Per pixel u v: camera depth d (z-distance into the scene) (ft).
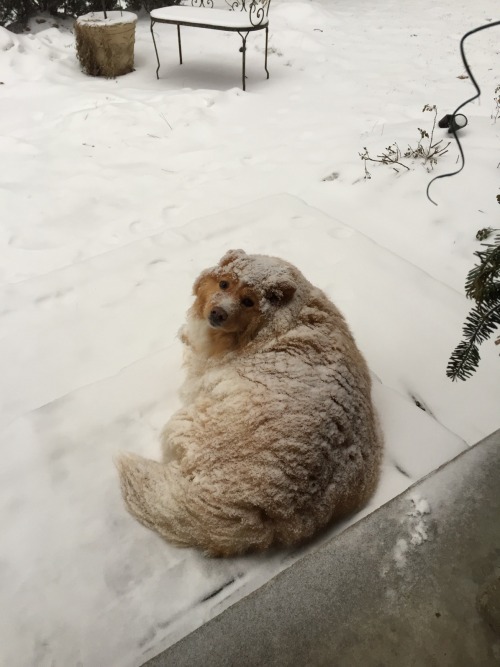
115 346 10.50
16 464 7.84
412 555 4.56
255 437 6.08
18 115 21.09
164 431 7.20
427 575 4.43
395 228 14.26
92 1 29.50
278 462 5.93
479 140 17.02
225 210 14.53
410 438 7.98
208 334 7.50
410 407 8.54
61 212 15.25
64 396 8.87
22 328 10.91
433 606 4.25
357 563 4.54
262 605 4.36
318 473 6.07
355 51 28.45
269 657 4.09
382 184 15.65
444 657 3.97
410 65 26.43
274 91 23.71
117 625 6.10
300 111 21.54
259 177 16.85
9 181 16.71
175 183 16.78
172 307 11.33
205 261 12.58
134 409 8.68
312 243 13.01
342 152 17.69
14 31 29.55
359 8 36.04
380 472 7.37
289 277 7.13
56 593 6.39
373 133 19.12
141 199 15.96
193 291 7.75
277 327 7.02
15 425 8.41
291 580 4.48
